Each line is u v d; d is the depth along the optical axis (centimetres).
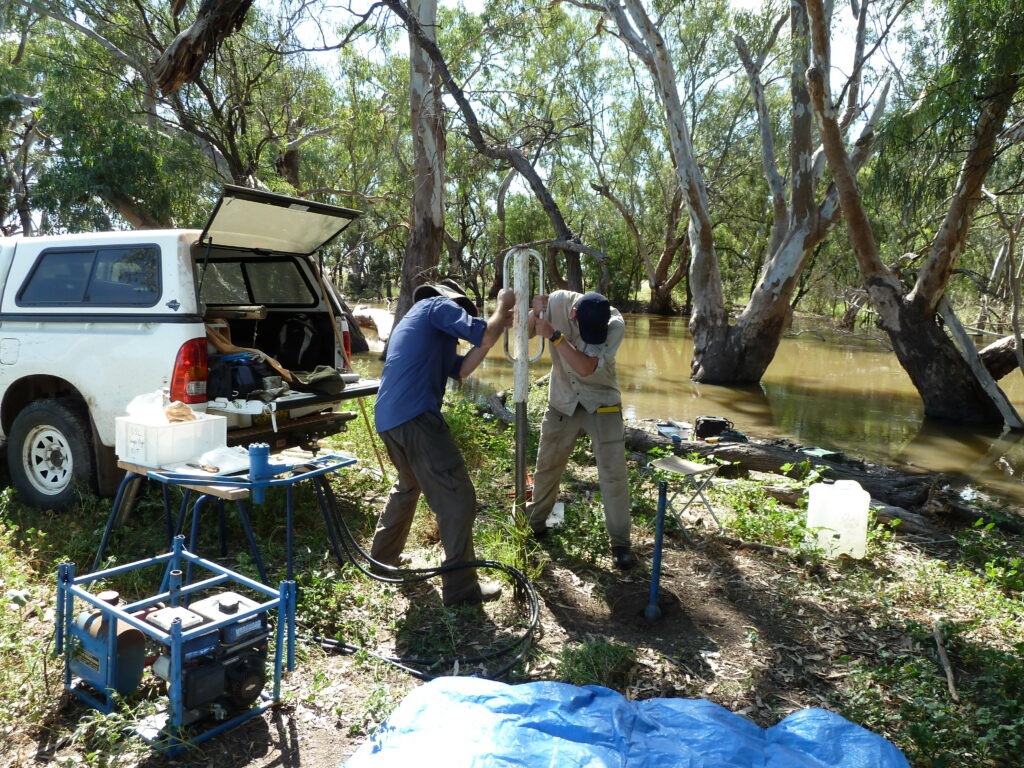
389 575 424
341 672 331
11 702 289
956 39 857
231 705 286
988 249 2583
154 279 471
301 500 528
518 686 282
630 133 2909
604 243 3853
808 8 1084
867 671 347
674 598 421
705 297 1595
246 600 289
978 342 2134
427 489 387
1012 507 706
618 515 457
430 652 352
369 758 238
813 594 438
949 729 294
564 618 395
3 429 543
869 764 248
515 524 470
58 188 1306
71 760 260
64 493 498
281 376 514
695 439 838
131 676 288
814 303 3178
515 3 1410
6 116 1791
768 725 305
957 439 1053
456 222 3522
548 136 1480
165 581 330
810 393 1445
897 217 1272
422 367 387
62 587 293
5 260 543
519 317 445
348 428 736
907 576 476
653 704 281
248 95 1603
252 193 467
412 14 999
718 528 540
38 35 1941
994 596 437
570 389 456
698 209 1556
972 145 1038
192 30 933
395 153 2034
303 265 575
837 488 506
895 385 1583
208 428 395
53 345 504
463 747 240
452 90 1066
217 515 496
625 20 1561
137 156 1316
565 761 237
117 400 475
